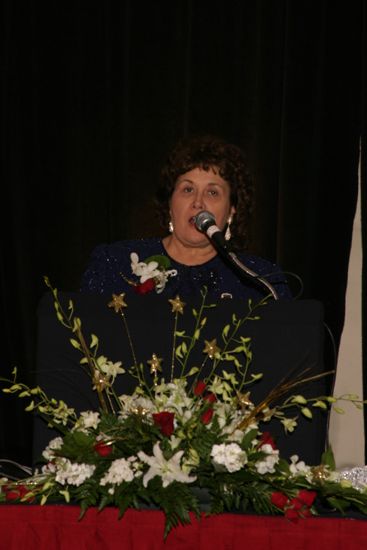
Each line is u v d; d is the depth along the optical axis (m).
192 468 1.93
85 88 5.39
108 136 5.38
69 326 2.20
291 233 5.21
